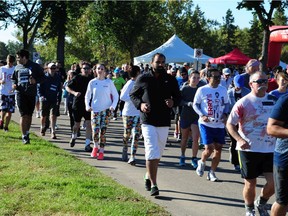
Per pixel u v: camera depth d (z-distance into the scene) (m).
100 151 9.22
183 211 5.75
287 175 4.13
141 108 6.30
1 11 35.22
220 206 6.09
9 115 11.71
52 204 5.39
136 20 48.66
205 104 7.40
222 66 32.47
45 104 11.82
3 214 5.03
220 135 7.49
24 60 9.67
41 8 36.28
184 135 8.91
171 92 6.50
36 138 10.95
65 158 8.39
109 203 5.57
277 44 24.69
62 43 38.25
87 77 10.13
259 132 5.30
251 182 5.36
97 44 60.50
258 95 5.35
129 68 8.98
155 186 6.38
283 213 4.23
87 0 38.53
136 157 9.69
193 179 7.79
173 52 24.62
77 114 10.22
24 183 6.28
